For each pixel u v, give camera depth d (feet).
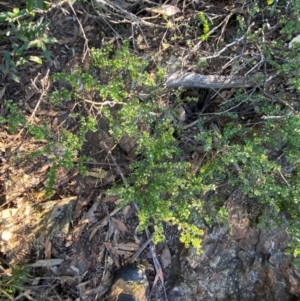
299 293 7.16
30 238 6.85
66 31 7.13
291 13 6.96
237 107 7.22
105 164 7.25
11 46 6.88
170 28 7.22
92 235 7.28
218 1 7.41
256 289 7.47
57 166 6.55
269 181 6.41
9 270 6.70
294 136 6.29
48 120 7.01
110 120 6.07
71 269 7.14
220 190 7.34
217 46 7.12
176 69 7.02
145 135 6.03
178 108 7.23
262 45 6.75
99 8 6.93
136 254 7.48
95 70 7.05
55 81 7.06
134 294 6.96
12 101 6.63
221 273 7.54
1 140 6.95
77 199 7.21
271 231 7.16
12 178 6.97
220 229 7.47
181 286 7.60
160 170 6.92
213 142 7.07
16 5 6.83
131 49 7.20
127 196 5.90
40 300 6.89
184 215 5.92
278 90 7.02
